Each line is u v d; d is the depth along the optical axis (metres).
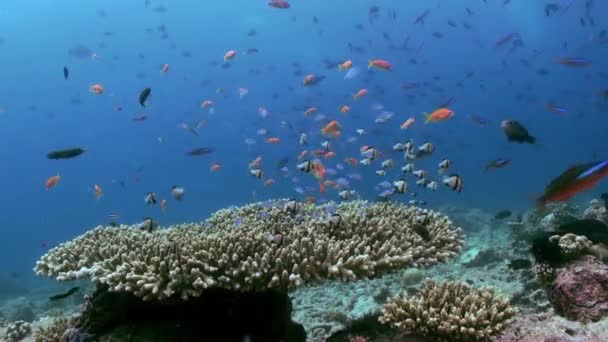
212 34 77.31
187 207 68.44
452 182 7.17
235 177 76.38
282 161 13.48
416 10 70.12
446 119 9.84
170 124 76.56
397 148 9.47
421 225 5.67
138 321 4.87
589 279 4.99
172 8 72.00
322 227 5.78
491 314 4.52
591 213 10.67
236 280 4.54
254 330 5.18
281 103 72.44
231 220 6.57
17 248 66.50
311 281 4.71
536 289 7.45
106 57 75.81
